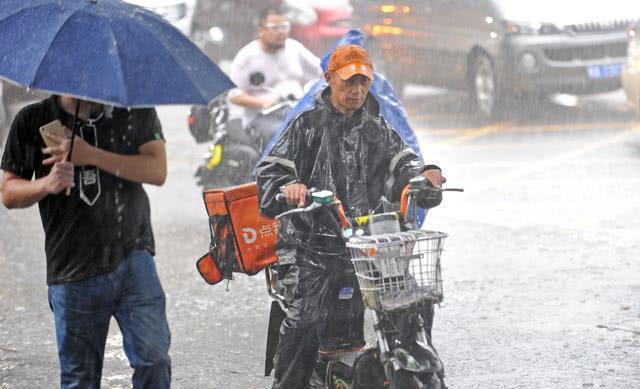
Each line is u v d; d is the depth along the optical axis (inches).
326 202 400.2
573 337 588.7
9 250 864.3
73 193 390.9
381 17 1612.9
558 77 1384.1
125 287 401.7
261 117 868.6
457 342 588.4
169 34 386.3
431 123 1483.8
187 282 742.5
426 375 390.0
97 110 395.2
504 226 880.3
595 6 1401.3
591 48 1387.8
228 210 459.2
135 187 401.1
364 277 388.8
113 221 394.9
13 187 387.5
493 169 1144.2
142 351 400.8
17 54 368.5
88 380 406.0
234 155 945.5
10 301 704.4
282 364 438.3
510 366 546.6
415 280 390.9
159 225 934.4
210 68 390.6
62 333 400.8
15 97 1483.8
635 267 737.0
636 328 601.3
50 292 402.9
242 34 1807.3
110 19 375.9
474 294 684.1
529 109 1483.8
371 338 592.4
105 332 406.3
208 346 600.7
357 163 436.8
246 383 538.9
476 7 1441.9
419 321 399.9
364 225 407.8
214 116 1023.0
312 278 430.3
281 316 459.5
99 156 386.3
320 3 1636.3
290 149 436.5
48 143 378.6
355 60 423.8
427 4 1529.3
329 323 440.8
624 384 515.2
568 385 516.1
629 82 1288.1
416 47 1556.3
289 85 860.0
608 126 1391.5
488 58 1435.8
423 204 426.6
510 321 623.5
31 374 557.0
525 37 1385.3
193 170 1221.7
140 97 364.2
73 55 365.1
